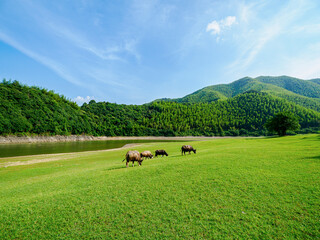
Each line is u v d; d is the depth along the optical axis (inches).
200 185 366.0
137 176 460.1
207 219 249.1
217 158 649.6
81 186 415.2
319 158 557.0
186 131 7003.0
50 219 266.1
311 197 286.2
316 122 6481.3
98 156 1366.9
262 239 205.2
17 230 242.7
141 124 7185.0
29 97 4067.4
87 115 5979.3
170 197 318.7
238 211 263.9
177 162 611.8
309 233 208.4
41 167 922.1
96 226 243.6
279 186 339.0
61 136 4099.4
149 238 216.5
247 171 444.5
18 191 431.5
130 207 290.5
